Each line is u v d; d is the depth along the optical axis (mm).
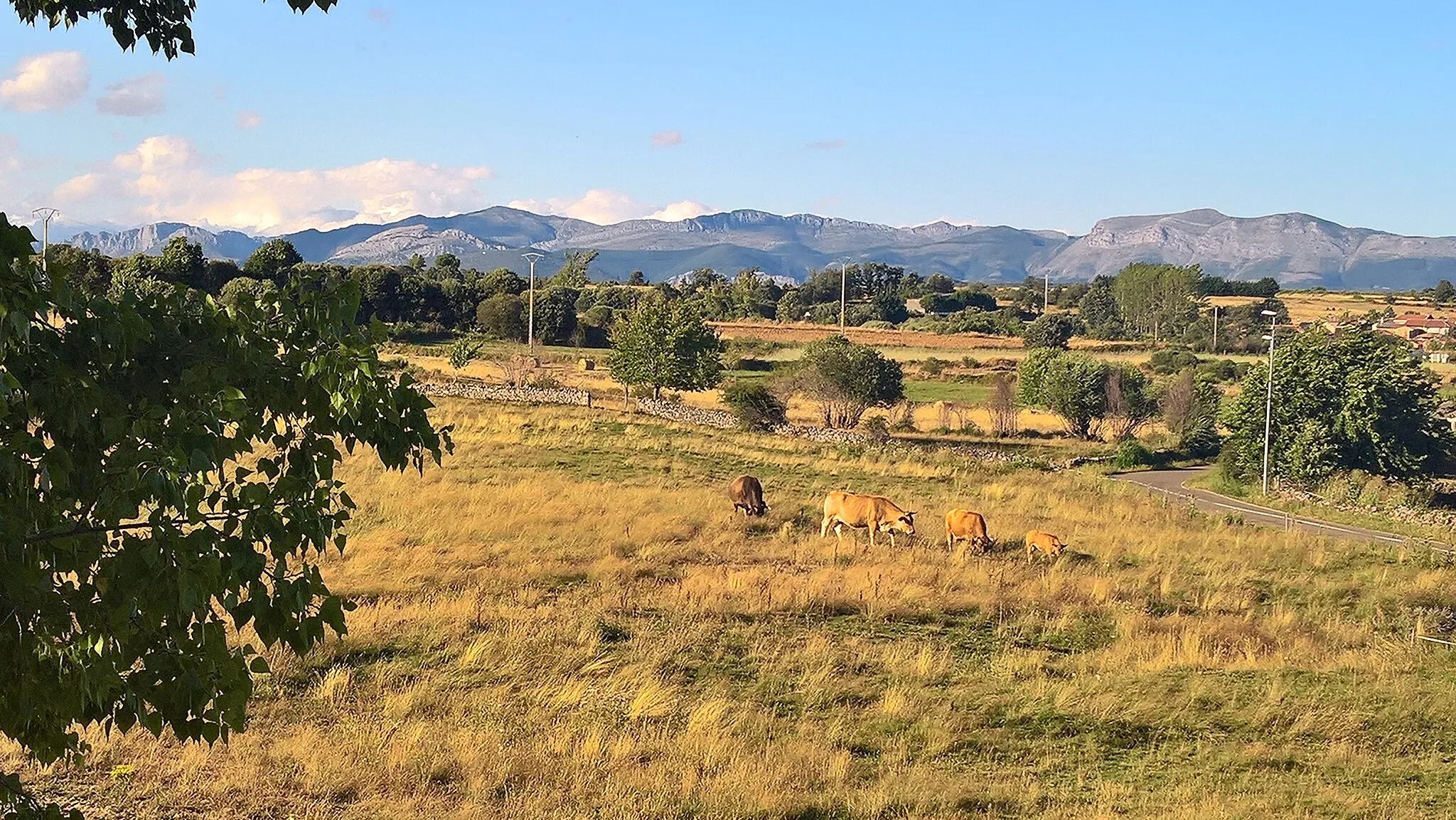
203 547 4562
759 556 24031
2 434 4250
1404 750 13102
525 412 52875
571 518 27234
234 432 5121
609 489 32594
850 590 20078
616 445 43688
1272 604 22625
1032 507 36094
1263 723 13875
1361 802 11055
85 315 4598
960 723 13555
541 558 22344
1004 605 20016
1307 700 14648
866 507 26312
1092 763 12516
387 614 16562
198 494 4617
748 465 41281
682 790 10812
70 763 10625
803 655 16078
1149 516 35781
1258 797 11117
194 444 4551
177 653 4543
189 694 4520
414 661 14852
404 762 11055
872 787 11266
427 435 5195
